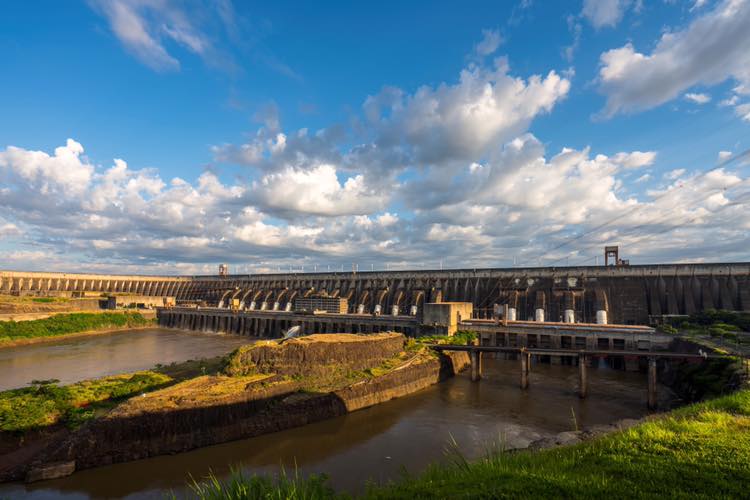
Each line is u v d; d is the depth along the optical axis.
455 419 61.97
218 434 52.38
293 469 45.25
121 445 47.50
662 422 27.45
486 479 18.47
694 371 70.25
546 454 23.30
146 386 66.88
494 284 157.88
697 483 16.95
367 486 21.00
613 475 18.36
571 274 144.50
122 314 178.00
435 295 161.88
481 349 85.25
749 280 119.94
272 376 66.06
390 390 73.00
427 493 17.44
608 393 76.56
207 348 126.62
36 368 94.25
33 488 41.66
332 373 72.44
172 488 41.56
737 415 28.19
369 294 183.00
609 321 126.69
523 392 77.38
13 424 50.28
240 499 16.92
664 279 130.50
